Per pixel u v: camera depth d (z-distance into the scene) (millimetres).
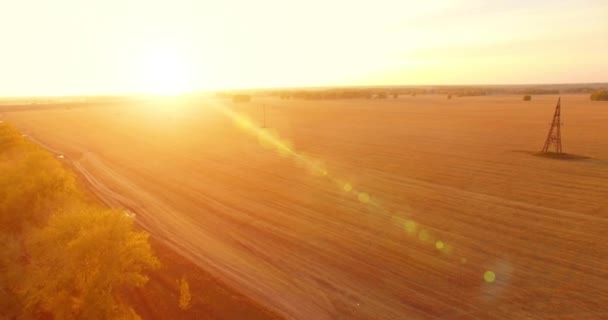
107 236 14609
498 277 18094
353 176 37812
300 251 21109
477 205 28531
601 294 16516
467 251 20922
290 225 24953
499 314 15258
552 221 25047
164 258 19844
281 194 32031
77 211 17781
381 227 24469
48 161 28641
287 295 16719
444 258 20109
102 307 13430
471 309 15617
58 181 24250
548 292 16750
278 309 15633
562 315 15109
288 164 43719
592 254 20234
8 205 21172
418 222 25312
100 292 13742
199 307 15469
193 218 26578
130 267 15555
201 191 33344
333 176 37969
